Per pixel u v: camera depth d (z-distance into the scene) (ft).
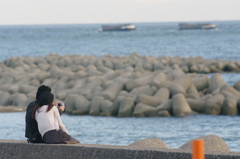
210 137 76.54
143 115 168.55
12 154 69.26
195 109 172.45
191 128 145.28
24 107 191.72
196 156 42.45
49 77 242.99
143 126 150.20
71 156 65.82
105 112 173.99
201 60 342.44
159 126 149.48
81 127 150.51
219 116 165.68
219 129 142.82
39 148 67.92
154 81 188.96
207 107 169.99
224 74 304.09
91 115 175.73
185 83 191.01
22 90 216.33
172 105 169.37
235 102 169.07
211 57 490.90
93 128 148.66
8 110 186.39
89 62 321.73
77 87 213.25
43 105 70.13
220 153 58.08
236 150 115.14
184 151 60.03
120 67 307.37
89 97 190.19
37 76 242.37
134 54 393.50
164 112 167.63
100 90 200.23
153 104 173.17
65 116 175.32
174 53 574.15
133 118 166.61
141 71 259.39
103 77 220.23
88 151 64.90
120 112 170.71
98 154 64.23
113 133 139.74
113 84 194.80
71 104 182.80
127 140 129.70
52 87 223.30
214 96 172.55
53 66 301.22
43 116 69.00
